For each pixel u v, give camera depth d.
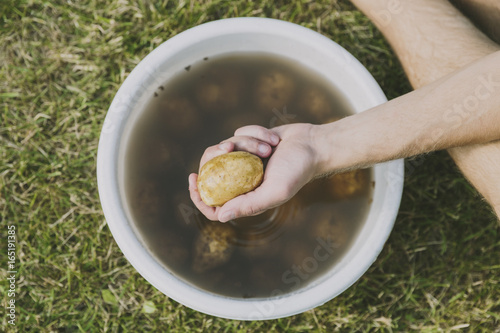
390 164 0.76
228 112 0.84
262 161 0.76
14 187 0.95
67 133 0.96
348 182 0.80
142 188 0.80
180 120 0.82
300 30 0.79
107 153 0.75
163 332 0.93
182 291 0.72
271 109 0.84
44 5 0.98
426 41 0.83
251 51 0.83
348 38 0.99
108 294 0.93
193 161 0.82
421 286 0.95
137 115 0.80
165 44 0.78
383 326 0.94
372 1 0.85
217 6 0.99
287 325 0.93
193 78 0.83
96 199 0.95
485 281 0.96
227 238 0.80
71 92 0.98
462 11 0.89
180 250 0.79
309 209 0.81
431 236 0.96
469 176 0.83
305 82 0.84
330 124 0.75
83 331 0.92
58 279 0.94
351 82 0.80
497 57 0.69
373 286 0.94
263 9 0.99
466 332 0.95
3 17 0.98
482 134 0.72
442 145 0.73
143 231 0.79
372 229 0.75
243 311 0.72
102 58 0.98
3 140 0.96
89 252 0.94
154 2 0.99
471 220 0.96
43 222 0.94
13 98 0.97
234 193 0.72
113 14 0.98
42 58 0.98
